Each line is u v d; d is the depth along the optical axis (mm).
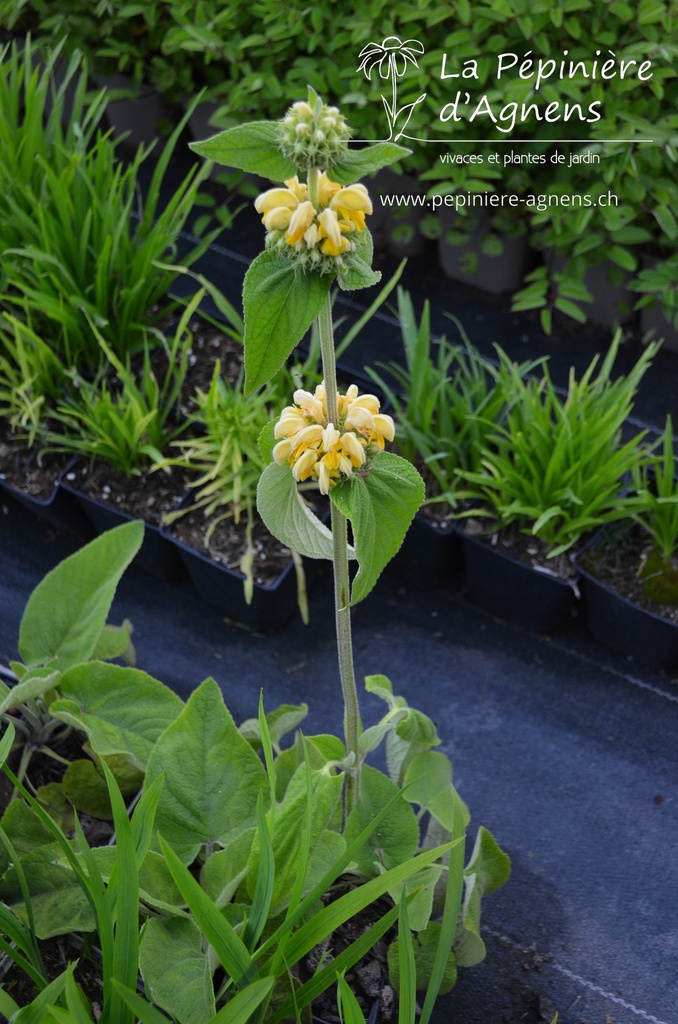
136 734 1301
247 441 1486
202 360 1589
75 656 1341
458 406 1489
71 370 1521
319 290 1087
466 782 1458
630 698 1491
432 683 1508
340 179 1074
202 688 1267
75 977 1268
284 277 1086
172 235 1539
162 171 1549
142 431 1491
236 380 1576
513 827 1435
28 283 1543
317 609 1549
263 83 1622
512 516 1479
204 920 1133
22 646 1347
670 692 1491
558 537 1463
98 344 1555
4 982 1262
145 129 1859
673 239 1551
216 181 1834
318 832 1190
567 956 1374
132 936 1139
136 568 1582
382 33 1567
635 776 1455
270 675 1518
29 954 1190
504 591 1501
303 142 1056
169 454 1537
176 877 1125
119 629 1401
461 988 1359
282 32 1589
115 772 1304
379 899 1301
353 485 1130
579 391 1454
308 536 1186
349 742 1250
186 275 1760
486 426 1489
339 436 1123
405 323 1503
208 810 1251
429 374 1501
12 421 1522
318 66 1618
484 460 1474
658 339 1660
